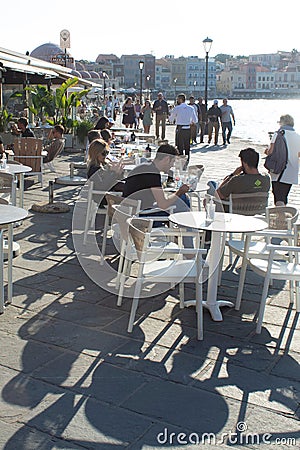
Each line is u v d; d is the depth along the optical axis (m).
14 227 6.96
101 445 2.77
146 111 20.80
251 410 3.12
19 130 12.54
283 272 4.20
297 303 4.54
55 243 6.30
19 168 7.06
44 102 16.48
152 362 3.64
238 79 152.88
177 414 3.06
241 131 28.45
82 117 22.20
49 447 2.74
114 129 14.62
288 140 7.25
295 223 4.46
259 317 4.13
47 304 4.56
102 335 4.02
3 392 3.22
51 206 7.94
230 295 4.89
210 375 3.50
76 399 3.18
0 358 3.62
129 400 3.19
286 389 3.36
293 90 152.88
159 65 131.88
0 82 14.41
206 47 20.48
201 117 21.12
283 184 7.39
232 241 5.14
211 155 15.80
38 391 3.25
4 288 4.85
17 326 4.12
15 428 2.89
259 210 5.53
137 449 2.75
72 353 3.73
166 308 4.57
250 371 3.56
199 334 4.00
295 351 3.87
